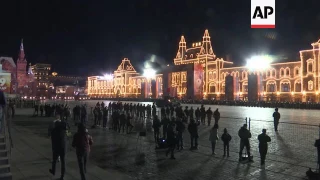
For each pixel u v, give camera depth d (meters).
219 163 14.52
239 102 80.94
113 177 11.77
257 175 12.43
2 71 84.25
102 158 15.62
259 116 42.62
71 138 22.27
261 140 14.26
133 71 164.12
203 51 132.50
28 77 158.50
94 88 187.62
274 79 97.00
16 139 21.08
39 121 35.88
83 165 10.91
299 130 26.48
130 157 15.88
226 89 97.69
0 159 11.88
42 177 11.62
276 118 25.78
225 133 16.12
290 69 93.06
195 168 13.56
